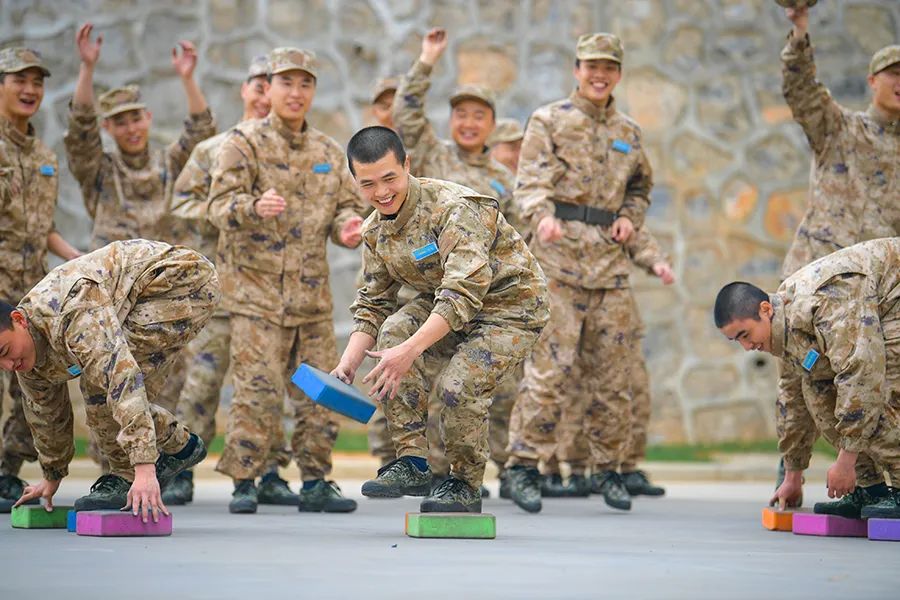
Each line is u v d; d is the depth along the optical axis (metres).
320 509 18.34
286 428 31.05
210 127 22.48
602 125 19.61
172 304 13.59
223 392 32.22
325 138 18.66
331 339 18.61
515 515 17.89
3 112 18.61
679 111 33.75
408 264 13.05
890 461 13.82
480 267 12.62
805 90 18.19
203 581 9.62
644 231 20.47
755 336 13.82
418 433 13.16
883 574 10.48
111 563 10.74
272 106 18.23
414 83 20.95
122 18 32.88
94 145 21.67
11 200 18.44
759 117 33.88
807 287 13.59
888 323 13.65
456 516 13.34
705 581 9.90
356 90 33.41
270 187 18.02
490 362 12.98
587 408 19.75
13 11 32.53
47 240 19.31
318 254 18.44
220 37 33.09
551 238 18.12
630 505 19.12
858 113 18.77
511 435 19.00
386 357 12.19
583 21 33.69
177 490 19.61
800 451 15.38
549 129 19.41
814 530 14.51
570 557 11.63
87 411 13.27
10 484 18.09
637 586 9.53
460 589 9.24
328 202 18.47
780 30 33.91
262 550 11.91
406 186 12.84
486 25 33.53
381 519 16.61
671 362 33.41
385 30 33.47
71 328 12.37
